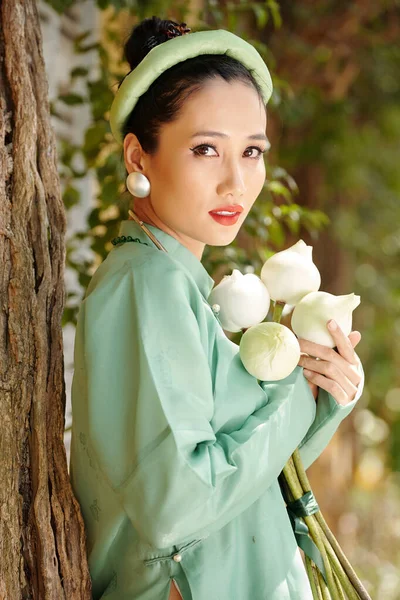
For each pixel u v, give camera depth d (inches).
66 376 122.4
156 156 58.5
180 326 53.3
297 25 176.2
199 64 57.2
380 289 245.6
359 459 264.5
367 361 255.3
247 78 58.2
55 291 63.3
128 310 55.1
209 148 56.7
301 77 179.0
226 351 56.5
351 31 178.7
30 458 58.1
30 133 62.1
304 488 62.1
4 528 55.8
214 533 56.2
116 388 54.2
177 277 55.3
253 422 54.7
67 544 57.4
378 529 245.9
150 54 57.9
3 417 56.6
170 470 50.4
